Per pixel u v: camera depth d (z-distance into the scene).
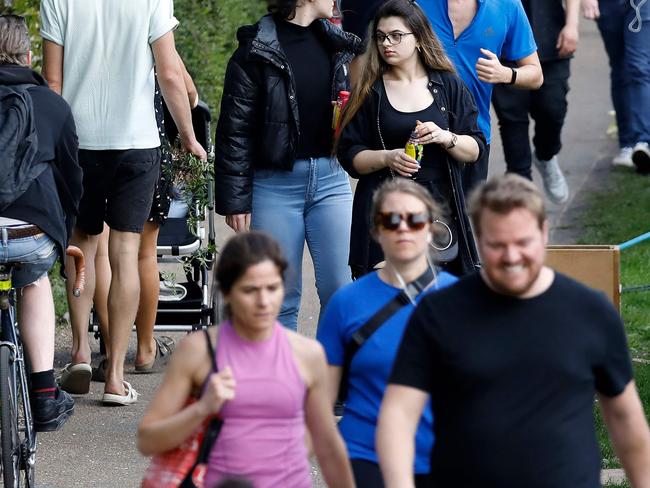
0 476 17.61
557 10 31.23
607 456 19.55
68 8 21.69
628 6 37.78
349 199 21.64
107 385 22.39
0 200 17.89
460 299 11.38
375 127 19.80
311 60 20.89
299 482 12.11
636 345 25.75
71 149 18.84
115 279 22.14
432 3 22.50
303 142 21.06
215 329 12.06
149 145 22.00
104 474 19.39
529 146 31.28
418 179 19.59
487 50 22.25
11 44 18.83
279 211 21.23
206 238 32.72
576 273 20.66
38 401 19.31
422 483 13.61
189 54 39.78
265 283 11.66
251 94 20.81
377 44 19.77
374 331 13.76
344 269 21.53
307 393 12.24
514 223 11.01
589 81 53.38
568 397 11.19
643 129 38.75
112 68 21.77
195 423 11.53
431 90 19.78
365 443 13.76
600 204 36.06
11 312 18.09
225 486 9.24
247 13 50.03
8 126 18.00
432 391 11.52
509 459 11.09
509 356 11.15
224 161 21.00
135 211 22.03
